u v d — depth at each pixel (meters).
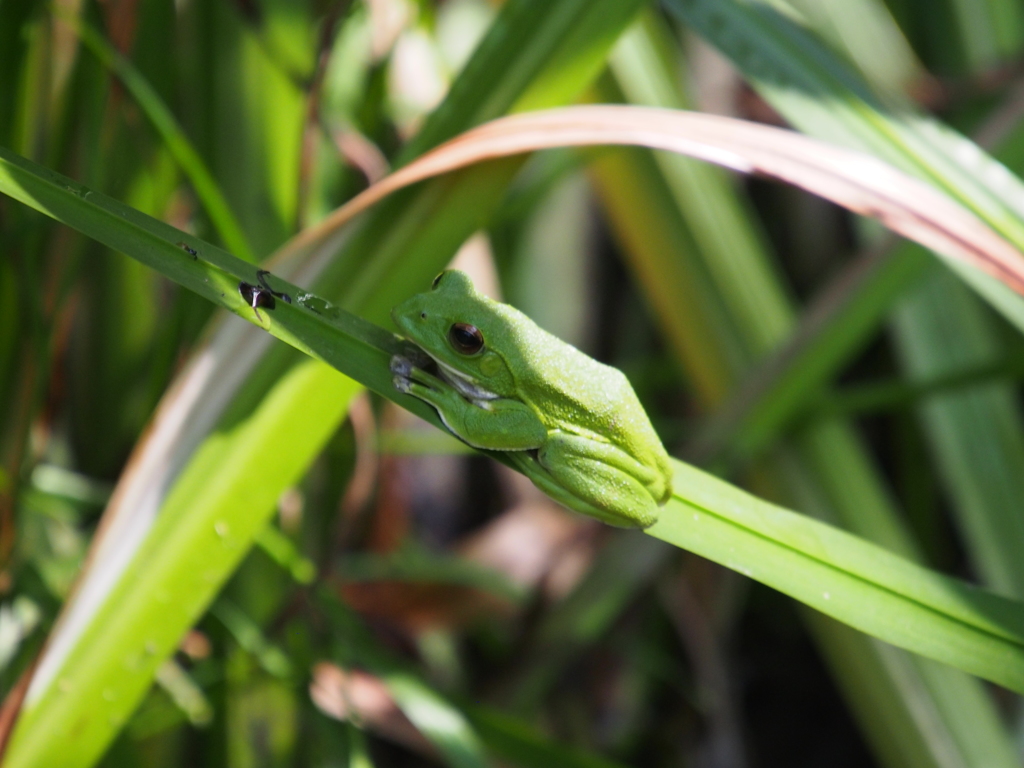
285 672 0.42
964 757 0.45
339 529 0.42
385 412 0.46
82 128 0.41
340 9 0.40
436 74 0.47
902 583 0.38
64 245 0.41
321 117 0.42
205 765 0.44
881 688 0.45
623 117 0.38
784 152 0.38
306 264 0.39
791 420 0.46
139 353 0.44
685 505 0.38
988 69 0.48
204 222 0.42
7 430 0.42
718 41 0.40
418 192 0.39
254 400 0.38
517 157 0.39
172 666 0.43
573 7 0.39
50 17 0.41
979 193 0.40
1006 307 0.40
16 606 0.42
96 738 0.38
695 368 0.47
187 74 0.42
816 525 0.38
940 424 0.47
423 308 0.39
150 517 0.38
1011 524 0.46
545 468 0.39
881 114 0.40
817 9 0.48
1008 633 0.37
